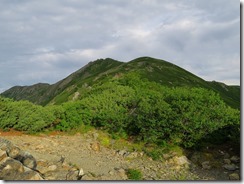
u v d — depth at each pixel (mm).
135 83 33438
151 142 20969
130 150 20453
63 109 25688
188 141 19875
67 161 16703
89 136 23328
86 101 27281
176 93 22562
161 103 21453
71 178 13930
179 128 19906
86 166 16359
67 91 116375
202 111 20438
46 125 23781
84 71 178875
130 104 26266
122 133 22922
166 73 111438
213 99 21688
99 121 24672
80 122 24641
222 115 20391
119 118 23484
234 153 18703
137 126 22016
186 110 20516
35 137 21578
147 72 106500
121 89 29672
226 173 16344
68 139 22359
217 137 19906
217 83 159250
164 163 18094
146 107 21625
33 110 24344
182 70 124062
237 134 18875
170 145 20156
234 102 108062
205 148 19453
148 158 18891
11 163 14047
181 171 16734
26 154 15352
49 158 16734
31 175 13438
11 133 21797
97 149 20484
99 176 14547
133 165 17516
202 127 19781
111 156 19312
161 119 20766
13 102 24000
